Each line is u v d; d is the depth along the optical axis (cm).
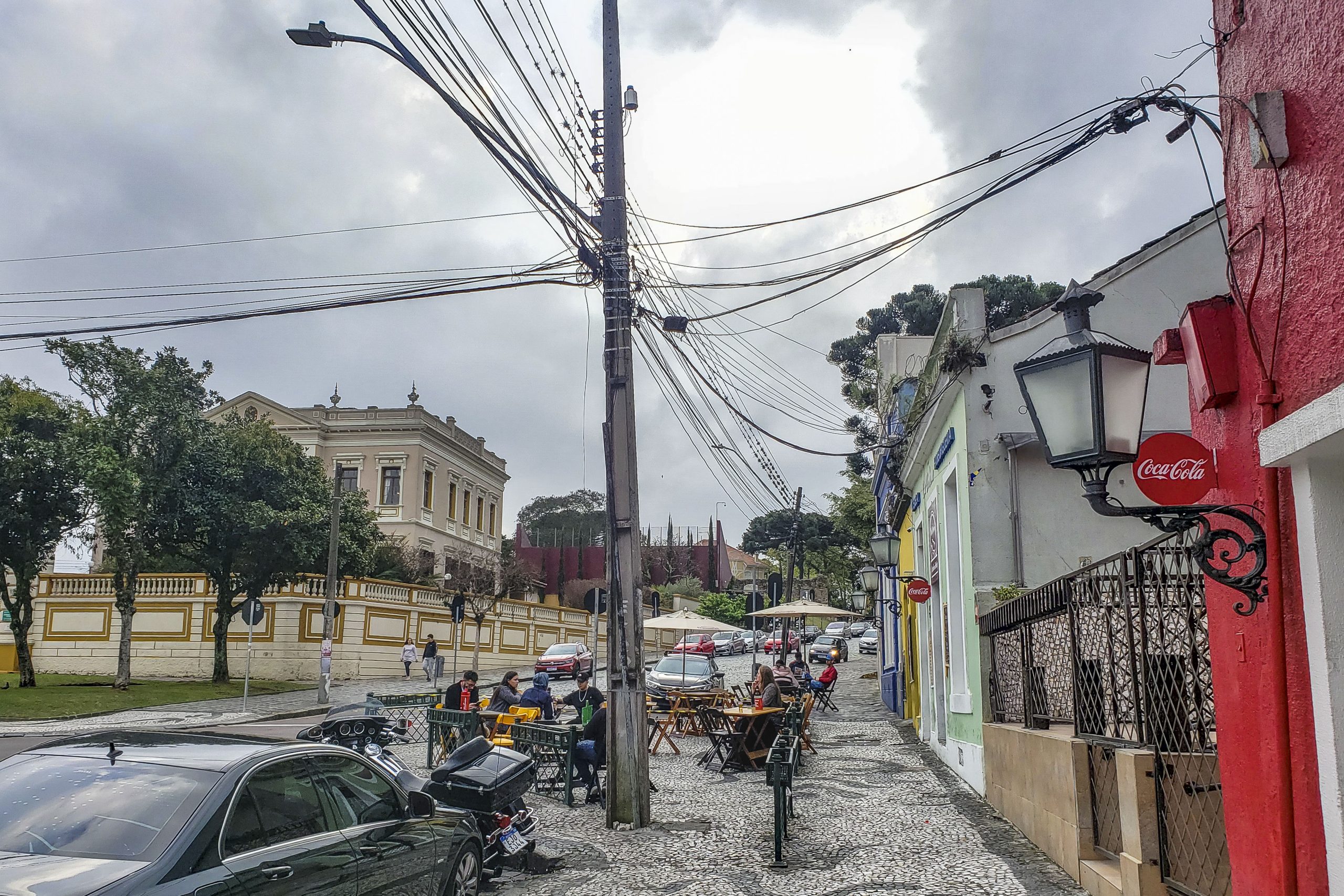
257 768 468
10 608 2945
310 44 777
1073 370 438
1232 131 485
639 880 785
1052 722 895
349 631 3688
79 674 3500
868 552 3903
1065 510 1130
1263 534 420
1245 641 445
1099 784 734
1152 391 1121
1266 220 444
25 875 371
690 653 2766
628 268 1081
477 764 823
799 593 4903
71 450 2858
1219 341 469
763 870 807
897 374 2167
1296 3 424
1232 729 461
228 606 3331
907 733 1886
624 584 1040
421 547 5309
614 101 1091
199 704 2778
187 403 3142
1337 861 372
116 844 399
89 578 3609
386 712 1777
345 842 495
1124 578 650
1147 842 614
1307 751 395
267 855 438
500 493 6938
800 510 3466
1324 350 398
